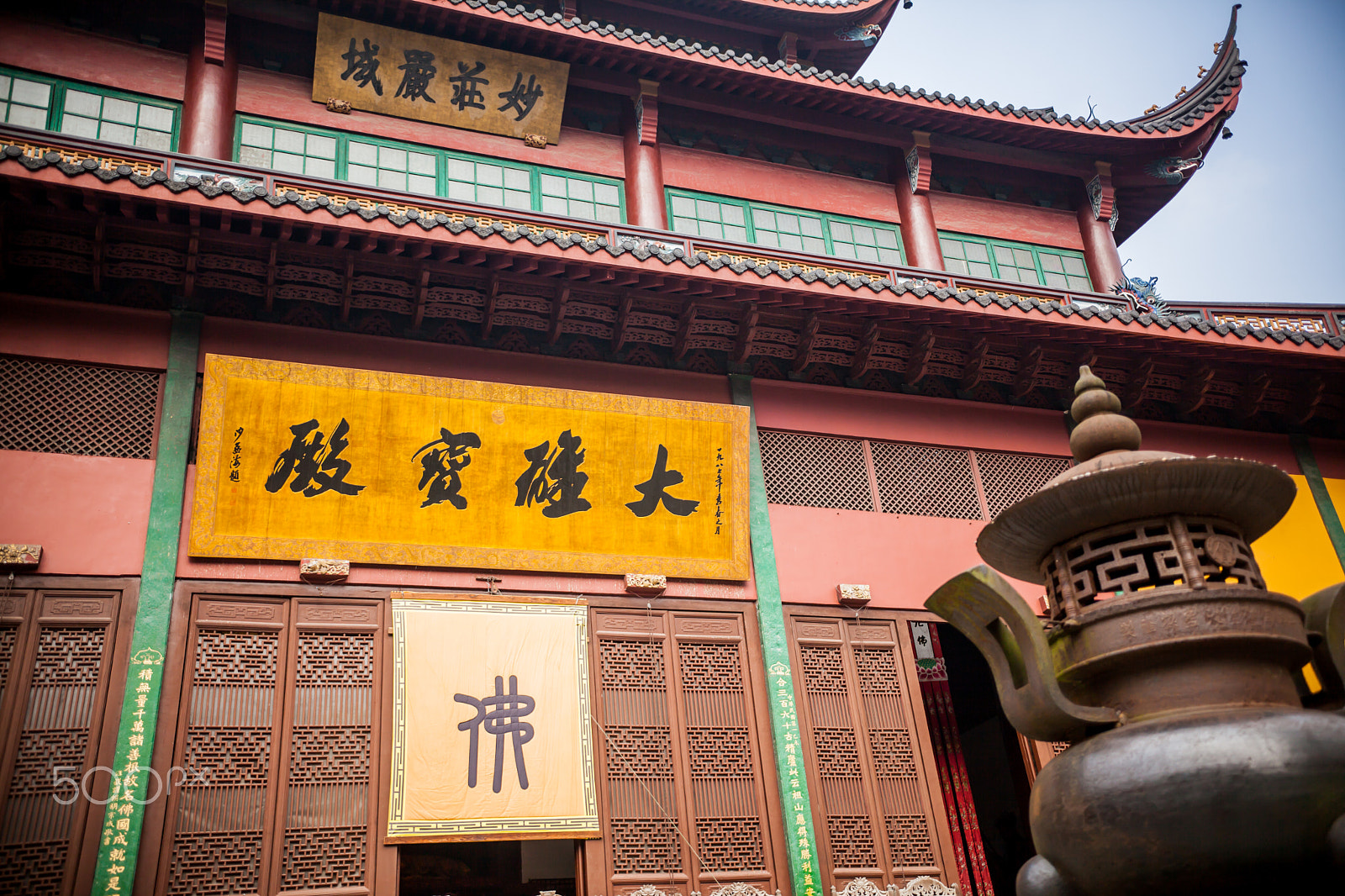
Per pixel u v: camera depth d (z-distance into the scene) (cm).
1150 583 734
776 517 1351
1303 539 1565
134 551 1082
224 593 1099
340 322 1259
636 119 1675
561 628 1194
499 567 1199
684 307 1341
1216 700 668
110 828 965
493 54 1580
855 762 1245
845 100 1730
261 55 1510
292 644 1102
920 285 1372
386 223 1141
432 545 1181
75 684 1018
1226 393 1605
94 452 1126
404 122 1558
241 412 1141
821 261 1425
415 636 1134
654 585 1245
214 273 1198
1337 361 1502
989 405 1533
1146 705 683
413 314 1271
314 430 1163
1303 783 605
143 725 1012
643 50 1612
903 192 1808
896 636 1334
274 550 1126
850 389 1473
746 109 1730
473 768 1096
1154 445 1580
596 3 1909
